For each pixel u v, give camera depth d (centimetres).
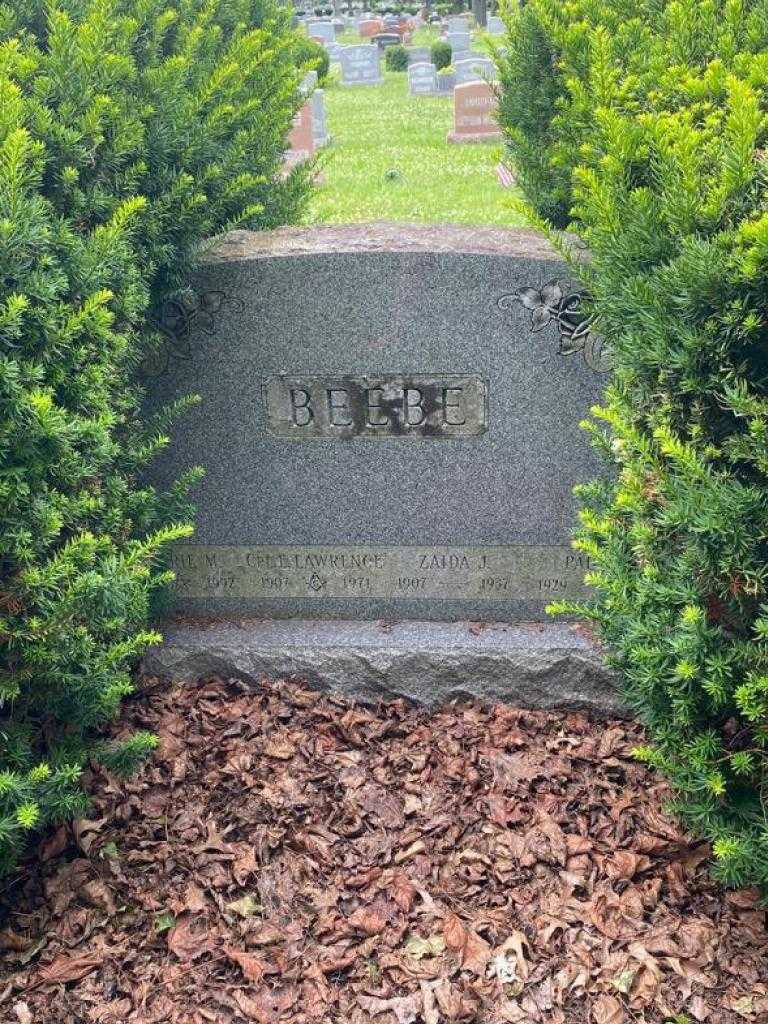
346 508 421
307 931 315
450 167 1378
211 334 400
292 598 438
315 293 388
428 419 402
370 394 401
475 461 407
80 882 330
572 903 320
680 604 287
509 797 361
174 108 387
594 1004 291
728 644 280
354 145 1623
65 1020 291
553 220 526
